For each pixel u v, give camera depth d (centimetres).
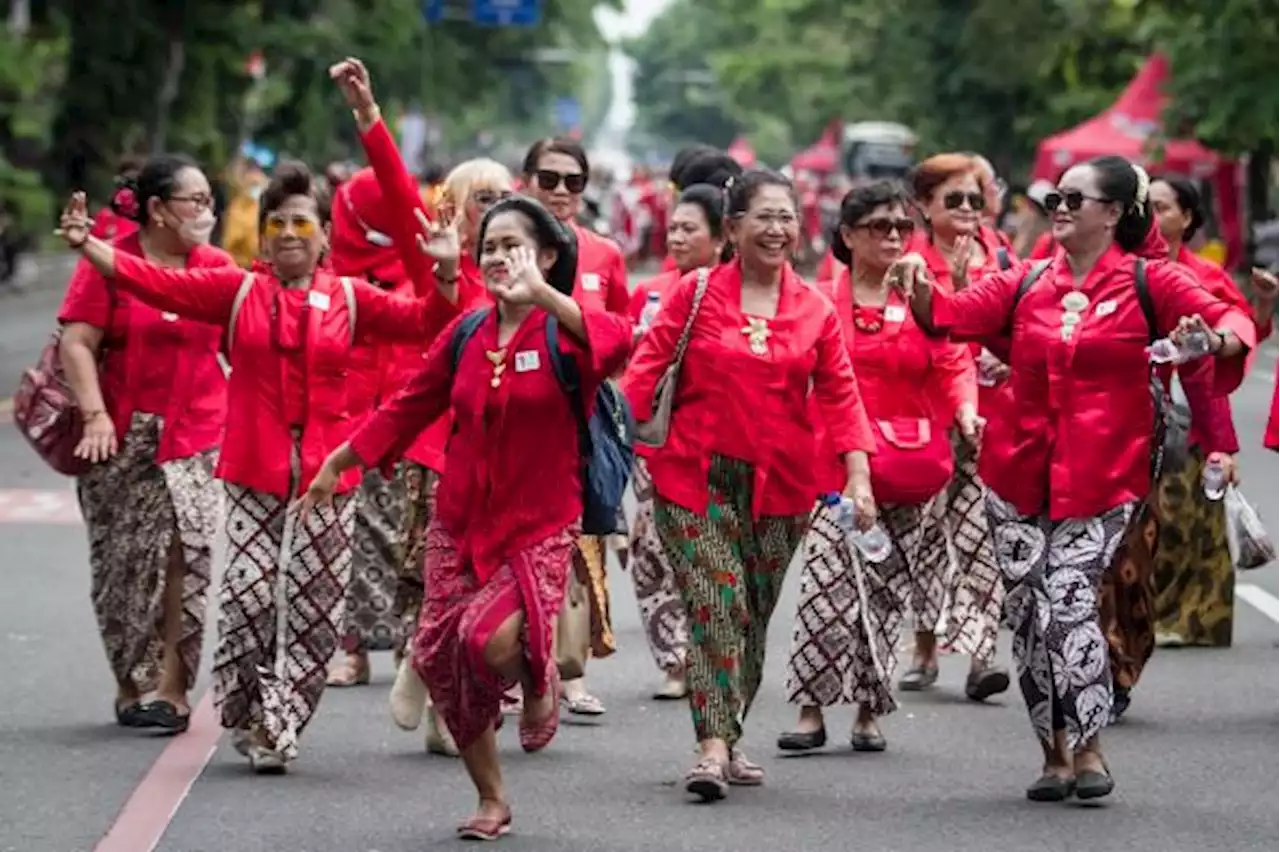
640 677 2375
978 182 2308
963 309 1839
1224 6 6569
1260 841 1711
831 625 1973
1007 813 1797
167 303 1905
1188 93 6794
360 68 1864
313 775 1916
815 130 19588
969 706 2238
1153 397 1820
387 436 1728
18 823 1747
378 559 2305
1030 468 1820
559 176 2183
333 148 14050
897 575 2033
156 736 2056
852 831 1734
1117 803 1833
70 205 1884
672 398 1836
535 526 1666
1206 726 2131
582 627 2111
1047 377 1809
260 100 10881
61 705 2184
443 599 1681
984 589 2253
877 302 2050
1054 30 9788
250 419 1909
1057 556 1814
